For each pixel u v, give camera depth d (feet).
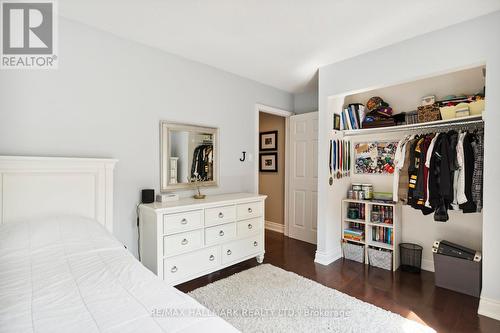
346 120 10.84
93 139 7.34
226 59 9.53
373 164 10.96
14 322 2.69
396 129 9.63
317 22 7.01
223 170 10.71
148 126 8.50
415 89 9.84
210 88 10.19
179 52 8.98
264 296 7.34
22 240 4.83
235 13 6.63
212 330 2.68
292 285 8.04
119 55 7.84
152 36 7.87
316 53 8.93
